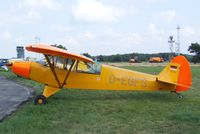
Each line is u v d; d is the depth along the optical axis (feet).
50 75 42.04
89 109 35.70
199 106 38.81
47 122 28.94
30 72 42.39
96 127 27.58
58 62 42.50
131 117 31.76
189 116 31.63
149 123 29.19
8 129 26.08
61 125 27.99
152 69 136.26
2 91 52.85
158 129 27.07
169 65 45.32
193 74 101.50
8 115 31.89
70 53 39.52
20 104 38.70
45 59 43.14
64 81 42.42
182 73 45.03
